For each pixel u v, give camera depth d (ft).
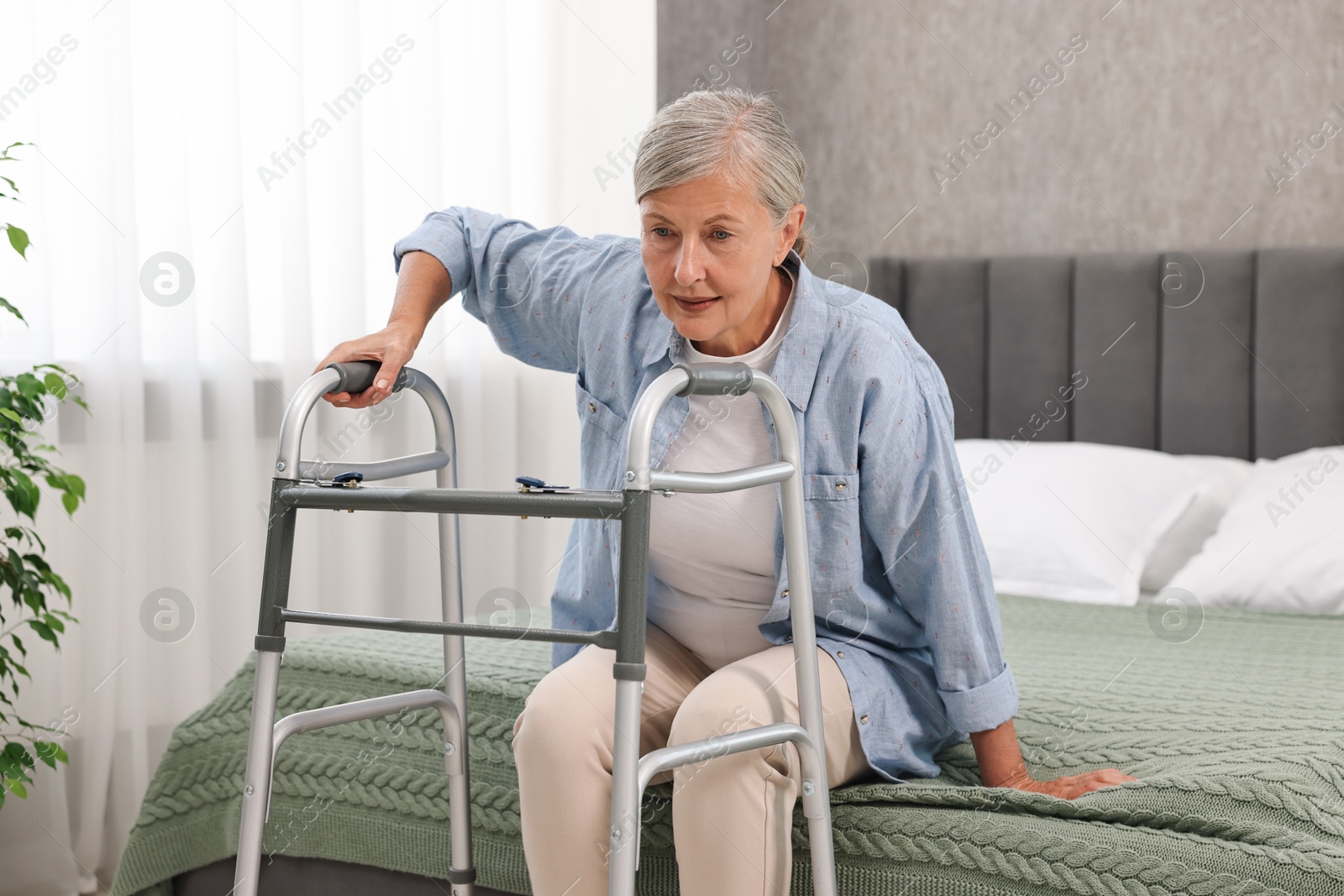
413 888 5.59
